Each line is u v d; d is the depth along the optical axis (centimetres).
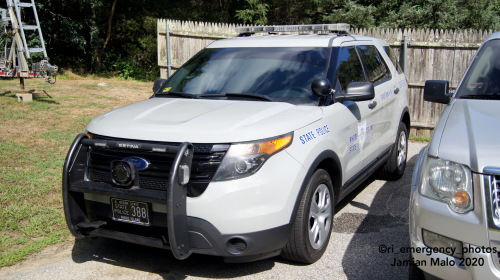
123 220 305
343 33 486
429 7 1623
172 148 284
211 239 285
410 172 618
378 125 477
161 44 1241
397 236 397
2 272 331
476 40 789
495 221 224
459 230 234
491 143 246
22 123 791
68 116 877
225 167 286
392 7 1795
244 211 284
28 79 1520
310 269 335
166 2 2291
